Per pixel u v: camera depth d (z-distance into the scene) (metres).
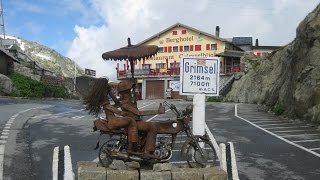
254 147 13.48
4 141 13.05
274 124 21.22
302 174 9.60
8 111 22.77
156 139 8.16
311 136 16.41
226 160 7.88
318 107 20.67
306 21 24.62
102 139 14.18
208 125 20.61
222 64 59.88
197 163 8.05
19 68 48.97
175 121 7.87
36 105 29.41
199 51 63.16
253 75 44.53
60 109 27.09
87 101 7.85
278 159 11.39
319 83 21.44
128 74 64.88
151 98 62.25
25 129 16.09
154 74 62.09
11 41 57.47
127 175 7.02
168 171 7.22
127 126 7.55
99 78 7.83
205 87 9.91
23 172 9.28
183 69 9.89
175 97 59.19
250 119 24.17
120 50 9.57
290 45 31.92
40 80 51.84
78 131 16.20
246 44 66.56
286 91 27.44
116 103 7.89
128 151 7.54
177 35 65.00
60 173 7.20
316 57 22.78
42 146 12.55
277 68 38.28
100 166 7.55
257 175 9.46
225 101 47.84
